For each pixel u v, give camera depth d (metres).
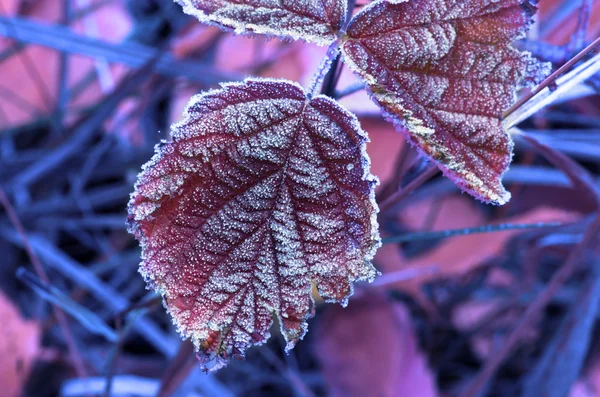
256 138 0.20
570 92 0.27
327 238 0.20
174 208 0.20
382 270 0.39
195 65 0.43
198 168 0.20
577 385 0.39
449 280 0.43
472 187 0.20
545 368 0.36
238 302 0.20
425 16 0.20
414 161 0.25
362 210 0.20
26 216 0.45
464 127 0.20
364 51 0.20
